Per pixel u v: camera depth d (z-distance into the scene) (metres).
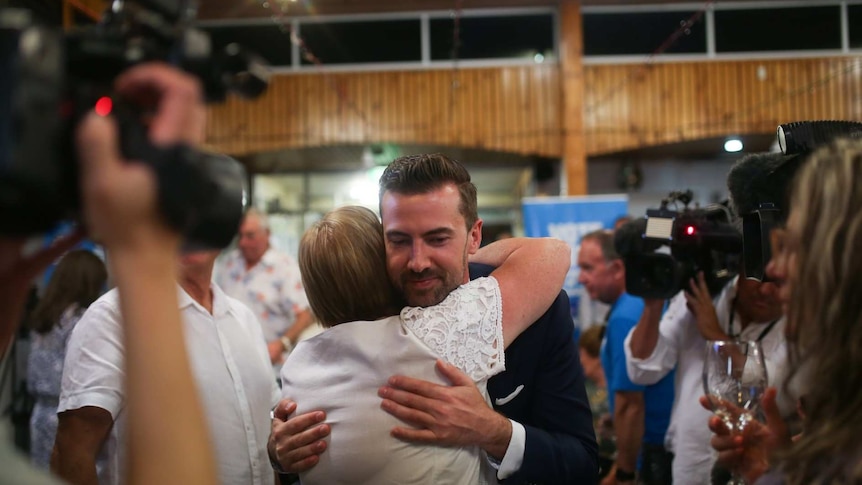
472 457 1.12
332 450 1.07
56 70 0.47
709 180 7.47
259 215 3.67
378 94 6.90
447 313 1.13
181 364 0.51
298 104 6.87
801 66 6.84
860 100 6.80
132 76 0.51
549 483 1.18
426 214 1.14
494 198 8.45
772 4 6.89
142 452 0.50
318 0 6.75
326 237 1.19
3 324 0.58
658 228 1.63
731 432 1.18
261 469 1.49
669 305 1.90
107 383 1.31
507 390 1.26
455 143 6.87
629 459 2.18
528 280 1.24
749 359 1.20
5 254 0.53
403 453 1.05
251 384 1.51
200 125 0.54
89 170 0.47
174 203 0.50
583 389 1.33
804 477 0.74
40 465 2.44
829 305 0.72
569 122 6.77
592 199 5.16
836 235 0.72
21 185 0.45
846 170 0.74
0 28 0.46
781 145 1.22
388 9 6.93
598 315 4.79
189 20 0.59
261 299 3.60
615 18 6.97
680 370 1.78
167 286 0.51
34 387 2.47
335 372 1.12
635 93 6.88
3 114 0.44
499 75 6.91
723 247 1.60
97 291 2.49
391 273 1.18
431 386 1.07
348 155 7.26
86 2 3.22
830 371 0.72
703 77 6.85
